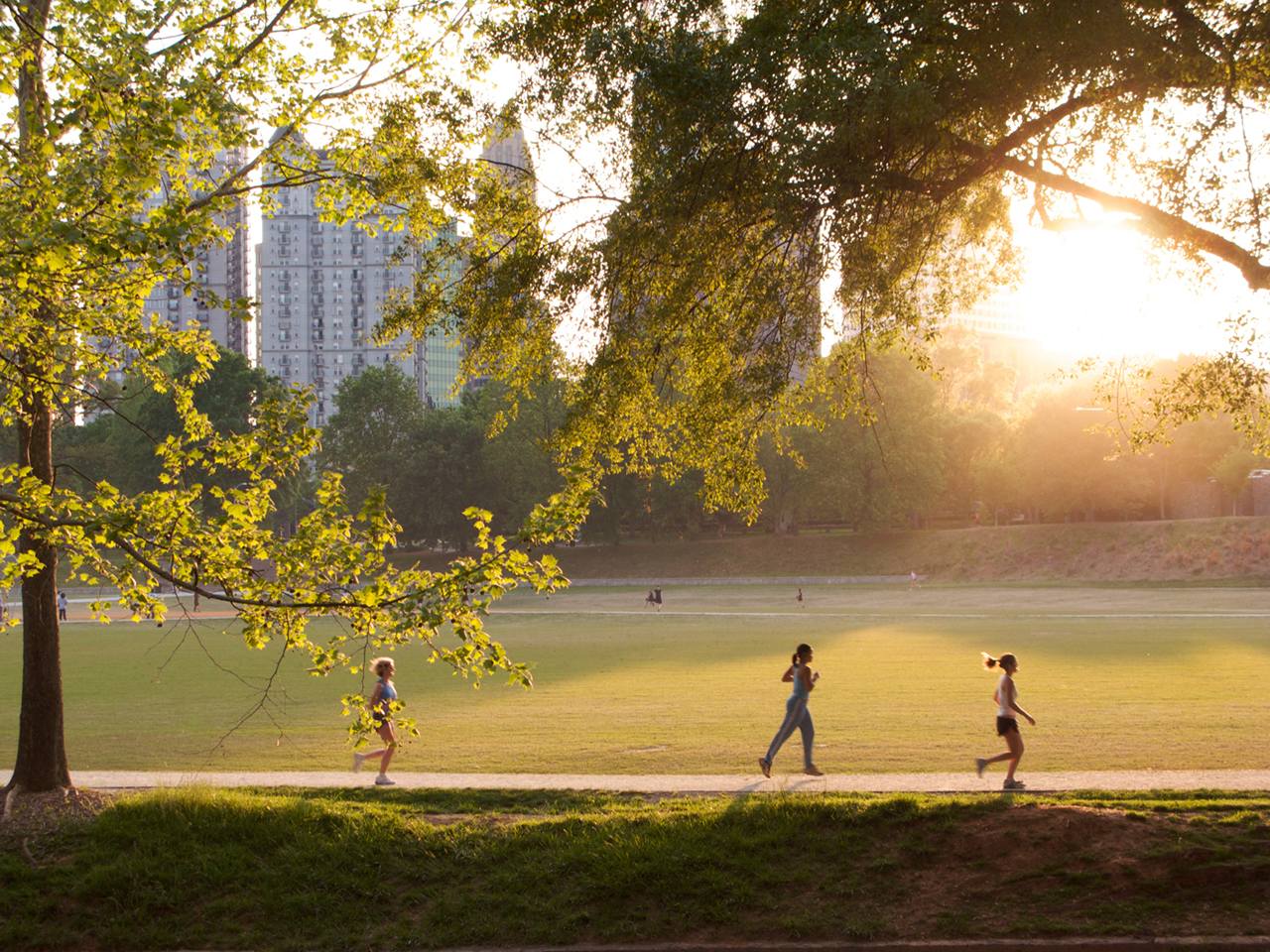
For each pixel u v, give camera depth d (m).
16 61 7.86
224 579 7.88
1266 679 22.12
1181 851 8.03
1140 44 8.63
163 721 19.20
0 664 31.83
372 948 7.71
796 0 9.64
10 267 6.62
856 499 80.81
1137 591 61.03
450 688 24.14
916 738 15.59
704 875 8.28
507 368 11.93
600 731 16.98
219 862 8.79
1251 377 10.91
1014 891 7.88
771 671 26.75
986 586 69.75
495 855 8.84
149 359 8.70
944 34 9.87
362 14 10.57
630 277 10.80
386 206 11.62
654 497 89.56
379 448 97.56
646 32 9.93
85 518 7.98
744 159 10.01
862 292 10.71
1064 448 78.44
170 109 7.62
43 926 8.11
